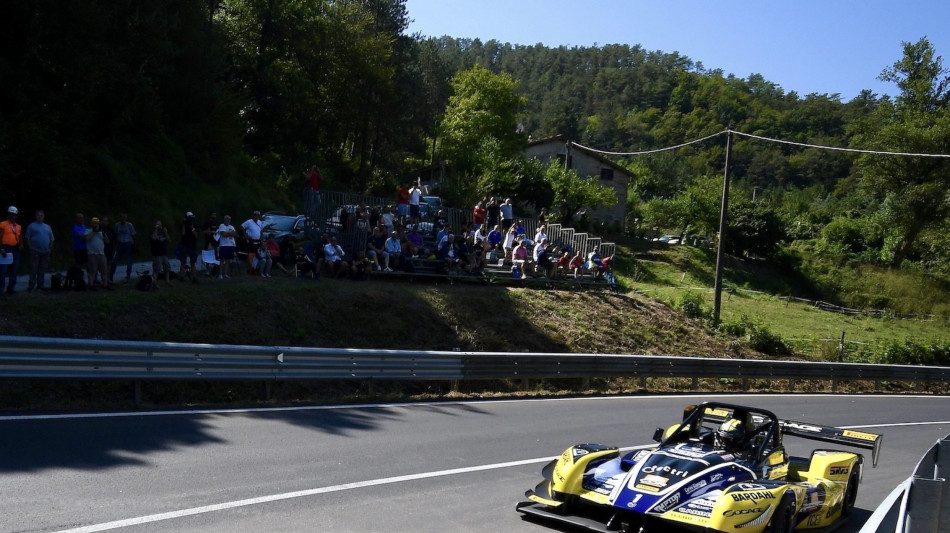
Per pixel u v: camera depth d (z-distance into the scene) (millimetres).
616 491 6953
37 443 8609
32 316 13703
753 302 41469
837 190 126062
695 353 26125
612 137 173625
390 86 50094
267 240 20500
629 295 29250
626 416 15078
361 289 20406
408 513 7469
